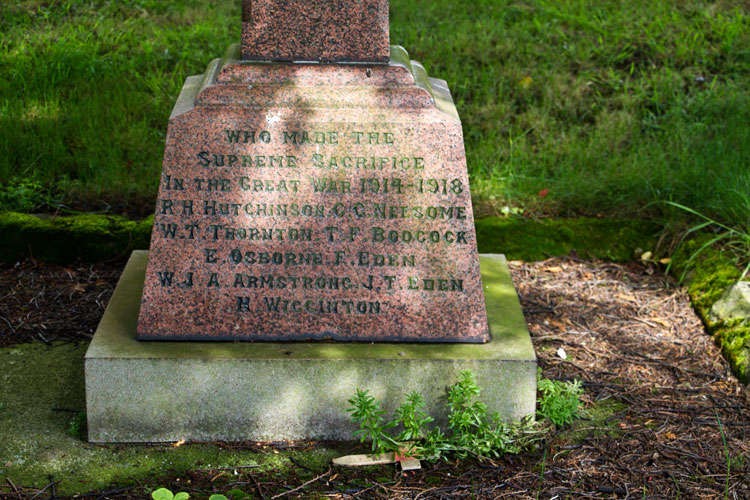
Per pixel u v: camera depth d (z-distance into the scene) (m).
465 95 6.66
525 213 5.48
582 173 5.74
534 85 6.79
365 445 3.49
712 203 5.24
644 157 5.74
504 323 3.75
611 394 3.90
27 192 5.36
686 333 4.47
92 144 5.82
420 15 7.88
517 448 3.44
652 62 7.07
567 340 4.39
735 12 7.65
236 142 3.34
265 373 3.39
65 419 3.62
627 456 3.43
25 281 4.88
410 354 3.45
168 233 3.42
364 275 3.48
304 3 3.32
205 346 3.47
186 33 7.41
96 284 4.88
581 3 7.87
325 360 3.39
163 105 6.36
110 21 7.60
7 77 6.53
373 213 3.43
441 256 3.48
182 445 3.46
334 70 3.35
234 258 3.45
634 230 5.35
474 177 5.71
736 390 3.93
